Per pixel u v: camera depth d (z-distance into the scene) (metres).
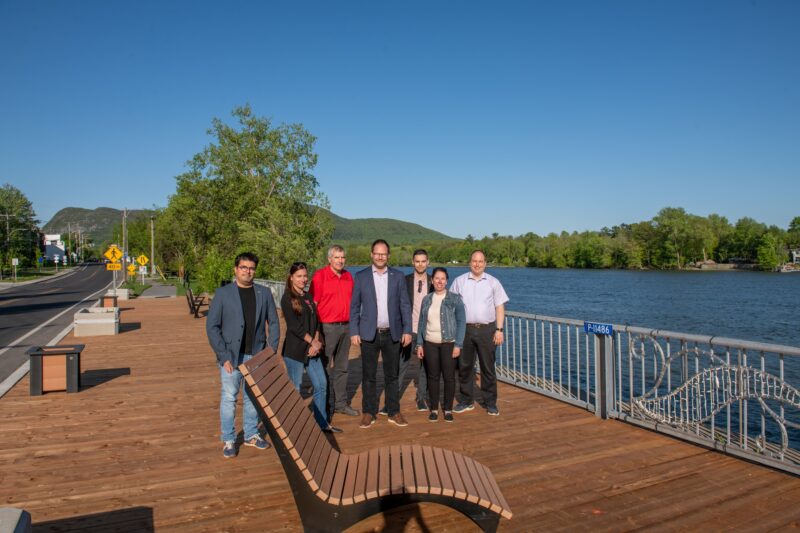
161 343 11.46
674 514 3.50
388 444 4.92
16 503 3.72
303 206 32.06
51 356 6.98
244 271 4.59
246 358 4.72
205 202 38.50
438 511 3.59
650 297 48.34
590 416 5.79
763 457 4.22
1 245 82.88
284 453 2.96
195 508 3.65
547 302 43.38
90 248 165.75
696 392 4.83
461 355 6.04
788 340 24.11
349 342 5.91
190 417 5.88
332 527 2.98
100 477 4.19
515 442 4.95
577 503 3.67
